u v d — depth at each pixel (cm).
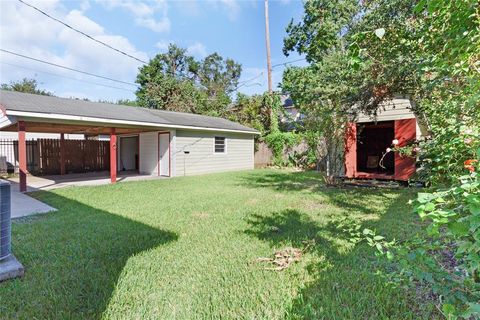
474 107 206
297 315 196
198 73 3456
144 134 1355
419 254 151
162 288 238
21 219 468
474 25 158
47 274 264
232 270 271
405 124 761
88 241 353
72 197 679
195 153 1274
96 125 956
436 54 226
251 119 1859
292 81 863
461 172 233
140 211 525
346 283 239
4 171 1343
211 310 207
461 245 106
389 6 381
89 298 223
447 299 145
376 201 594
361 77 491
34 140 1323
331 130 770
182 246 337
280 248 326
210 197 673
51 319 198
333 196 662
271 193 723
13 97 892
